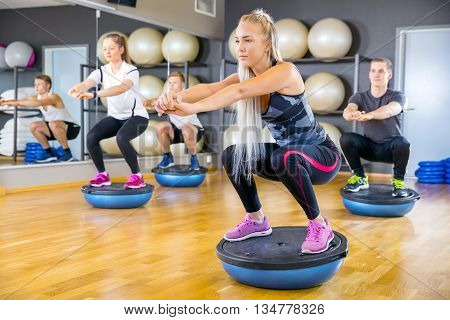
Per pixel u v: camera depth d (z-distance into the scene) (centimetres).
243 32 179
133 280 196
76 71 498
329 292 183
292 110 182
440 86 566
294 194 187
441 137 570
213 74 659
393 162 341
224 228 295
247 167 192
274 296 179
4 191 421
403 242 261
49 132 489
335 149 204
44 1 477
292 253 185
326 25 573
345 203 341
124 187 363
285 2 634
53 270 209
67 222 310
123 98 357
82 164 500
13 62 463
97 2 496
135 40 557
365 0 593
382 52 587
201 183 505
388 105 323
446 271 208
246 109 186
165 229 291
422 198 424
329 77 574
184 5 602
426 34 568
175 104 158
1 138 465
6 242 258
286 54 594
